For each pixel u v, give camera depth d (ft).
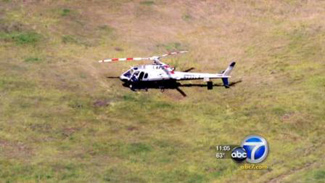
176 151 422.41
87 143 424.87
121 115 473.26
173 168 399.65
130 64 563.48
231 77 551.18
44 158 398.42
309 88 520.42
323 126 455.63
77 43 595.88
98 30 629.51
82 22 642.63
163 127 458.91
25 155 400.47
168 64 567.59
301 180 378.94
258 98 507.71
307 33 647.15
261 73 558.97
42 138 425.69
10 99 477.36
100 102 488.85
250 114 479.82
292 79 542.16
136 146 425.69
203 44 623.77
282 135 445.37
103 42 604.49
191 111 488.02
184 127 460.55
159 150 422.82
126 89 516.32
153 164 403.75
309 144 431.84
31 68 534.37
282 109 484.33
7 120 444.96
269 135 445.78
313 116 470.39
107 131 444.96
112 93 505.66
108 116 469.57
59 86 506.48
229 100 506.89
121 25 648.38
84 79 525.34
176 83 536.42
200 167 402.93
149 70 512.63
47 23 627.46
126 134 442.91
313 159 409.49
